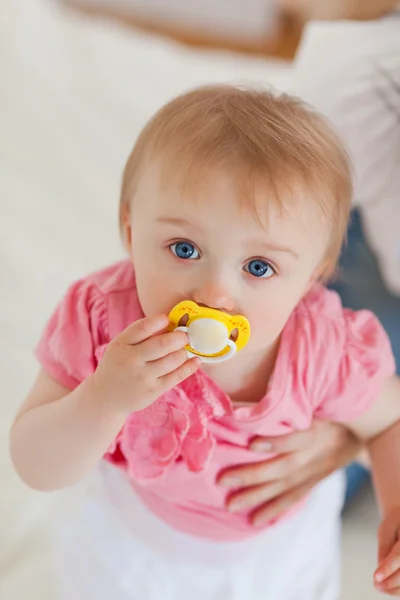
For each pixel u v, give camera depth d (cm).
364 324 75
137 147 64
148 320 54
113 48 175
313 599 87
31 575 95
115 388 56
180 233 57
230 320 54
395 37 96
